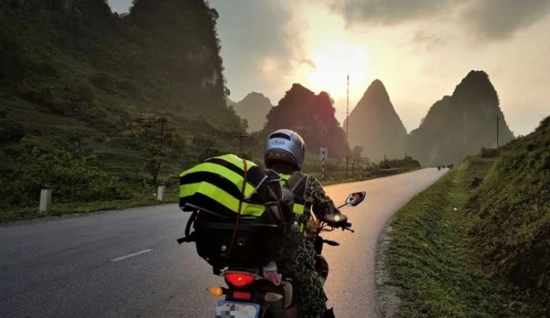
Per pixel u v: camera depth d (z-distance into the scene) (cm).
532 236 859
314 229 345
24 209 1490
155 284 641
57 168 1978
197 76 18625
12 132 3744
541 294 707
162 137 3203
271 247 272
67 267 716
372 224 1427
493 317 627
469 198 2278
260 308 281
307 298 307
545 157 1321
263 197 270
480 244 1173
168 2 19212
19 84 7944
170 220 1331
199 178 277
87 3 15888
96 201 1906
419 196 2544
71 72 11306
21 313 500
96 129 6544
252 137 11594
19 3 12481
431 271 834
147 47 17425
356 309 573
